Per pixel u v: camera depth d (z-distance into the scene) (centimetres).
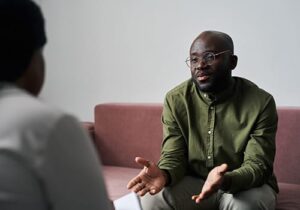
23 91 54
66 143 50
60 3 246
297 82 185
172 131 146
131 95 229
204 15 201
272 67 189
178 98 146
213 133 139
